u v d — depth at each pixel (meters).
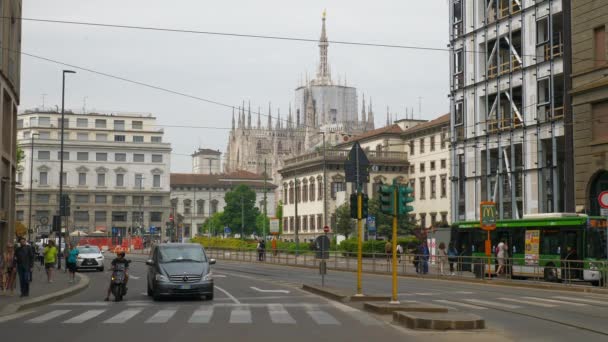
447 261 44.12
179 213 169.25
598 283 32.44
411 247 62.19
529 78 52.25
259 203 176.88
